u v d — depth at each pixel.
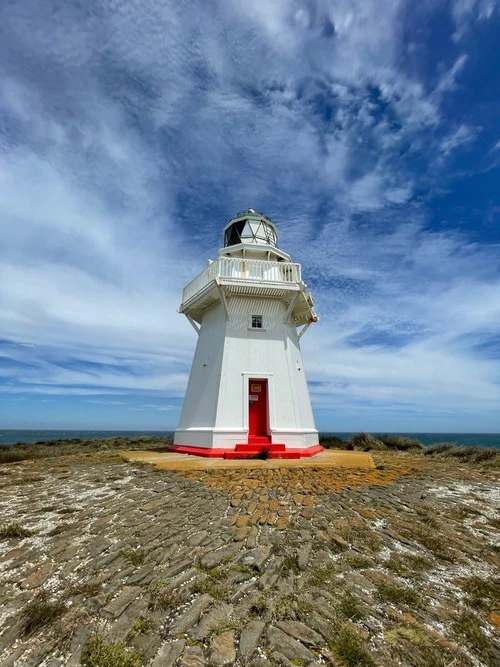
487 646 3.18
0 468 11.45
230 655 3.01
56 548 4.93
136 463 11.87
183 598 3.75
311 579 4.15
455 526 5.97
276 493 7.50
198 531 5.45
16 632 3.29
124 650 3.05
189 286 16.80
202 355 16.12
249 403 14.20
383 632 3.32
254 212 18.64
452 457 16.31
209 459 12.45
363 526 5.73
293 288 14.55
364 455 14.91
